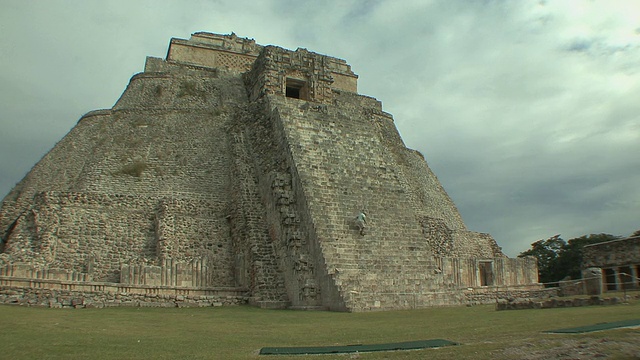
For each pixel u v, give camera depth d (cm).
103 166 3344
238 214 2981
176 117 3856
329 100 3925
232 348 1122
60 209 2844
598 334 1042
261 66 3881
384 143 4578
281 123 3123
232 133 3569
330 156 2983
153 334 1348
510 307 1959
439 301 2430
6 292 2034
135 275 2389
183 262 2520
